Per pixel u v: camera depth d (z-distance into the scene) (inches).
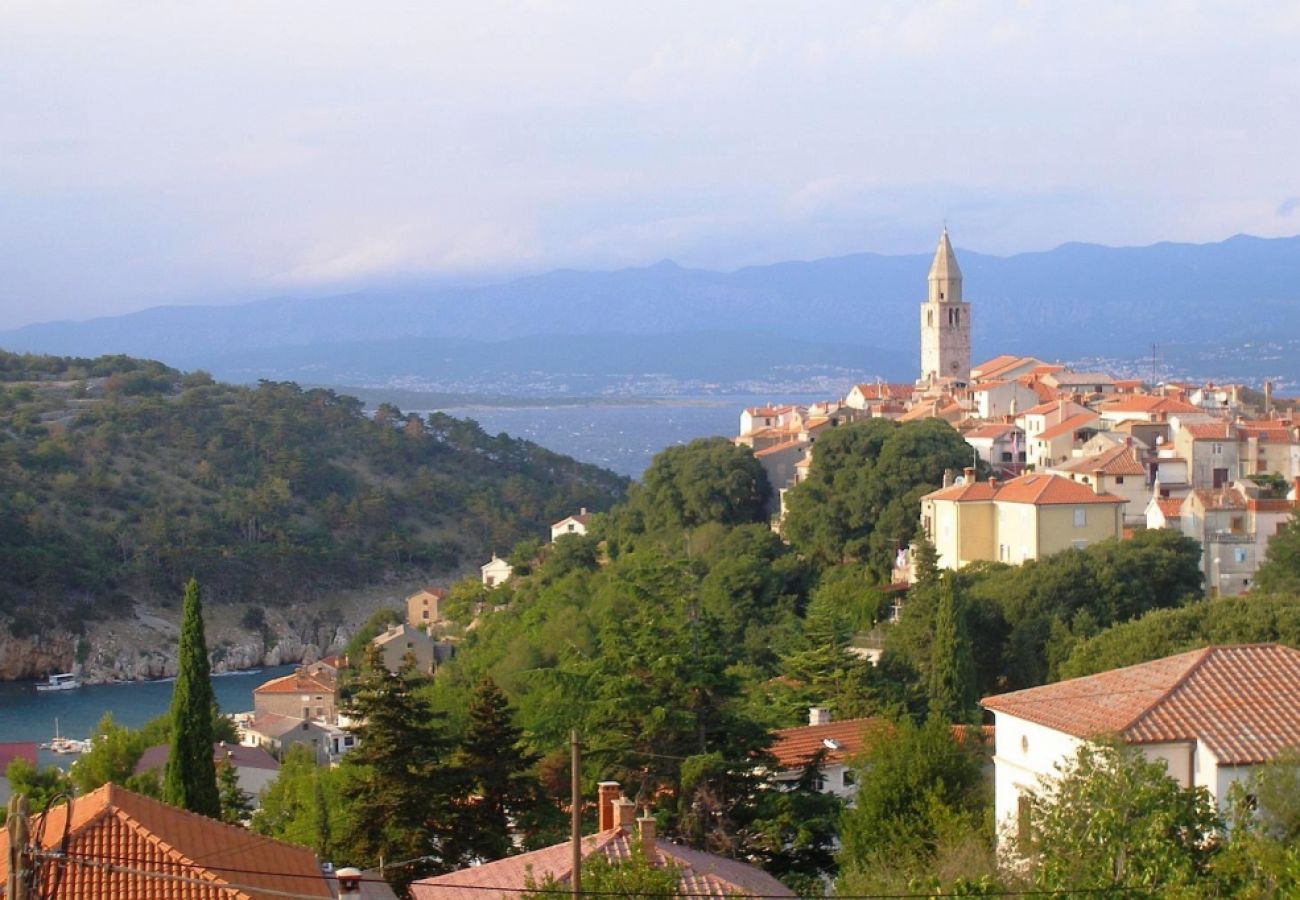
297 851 2719.0
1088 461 7362.2
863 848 3061.0
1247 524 6584.6
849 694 5137.8
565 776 3831.2
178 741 3794.3
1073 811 2219.5
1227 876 2084.2
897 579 6948.8
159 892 2308.1
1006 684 5590.6
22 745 6948.8
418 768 3432.6
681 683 3548.2
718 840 3284.9
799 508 7598.4
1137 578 5964.6
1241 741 2529.5
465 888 2541.8
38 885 1953.7
